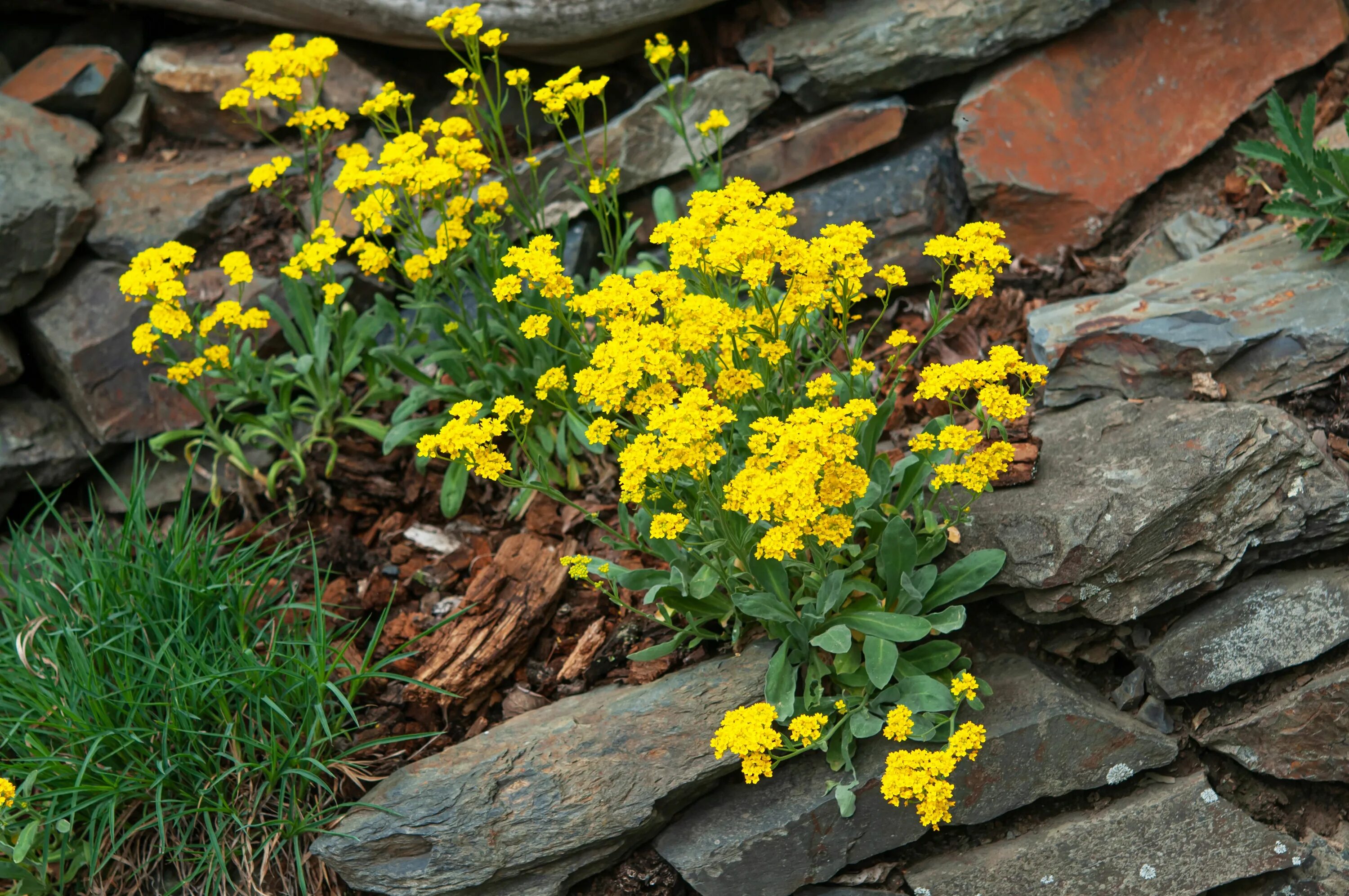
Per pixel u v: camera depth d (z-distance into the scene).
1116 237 1.74
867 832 1.47
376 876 1.47
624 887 1.49
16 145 1.75
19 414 1.71
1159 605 1.50
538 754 1.48
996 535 1.51
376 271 1.58
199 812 1.50
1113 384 1.59
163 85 1.83
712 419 1.36
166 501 1.72
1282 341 1.55
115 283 1.74
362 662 1.57
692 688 1.50
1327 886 1.48
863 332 1.72
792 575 1.50
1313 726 1.48
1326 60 1.75
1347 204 1.60
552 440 1.66
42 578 1.61
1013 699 1.49
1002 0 1.72
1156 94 1.75
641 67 1.84
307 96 1.82
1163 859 1.48
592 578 1.60
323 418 1.70
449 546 1.65
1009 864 1.48
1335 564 1.51
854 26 1.75
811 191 1.76
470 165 1.59
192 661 1.52
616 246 1.78
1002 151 1.74
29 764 1.49
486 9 1.75
